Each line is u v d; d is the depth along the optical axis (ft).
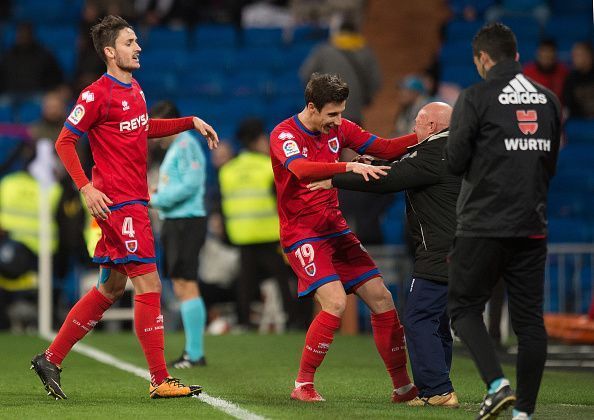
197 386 77.87
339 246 76.84
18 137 192.13
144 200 75.97
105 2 203.72
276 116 207.51
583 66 188.96
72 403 74.90
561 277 151.74
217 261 159.63
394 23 224.53
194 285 105.09
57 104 165.89
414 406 74.02
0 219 157.69
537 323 62.85
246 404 73.67
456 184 74.43
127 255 74.90
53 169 162.81
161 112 102.47
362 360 111.45
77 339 78.48
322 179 72.54
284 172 75.56
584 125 189.47
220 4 231.91
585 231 175.52
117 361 108.27
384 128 208.44
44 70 204.85
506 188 62.03
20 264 154.20
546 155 62.90
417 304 75.05
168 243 104.47
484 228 62.13
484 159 62.49
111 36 74.49
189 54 221.66
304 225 75.87
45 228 149.07
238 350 123.03
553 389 86.79
